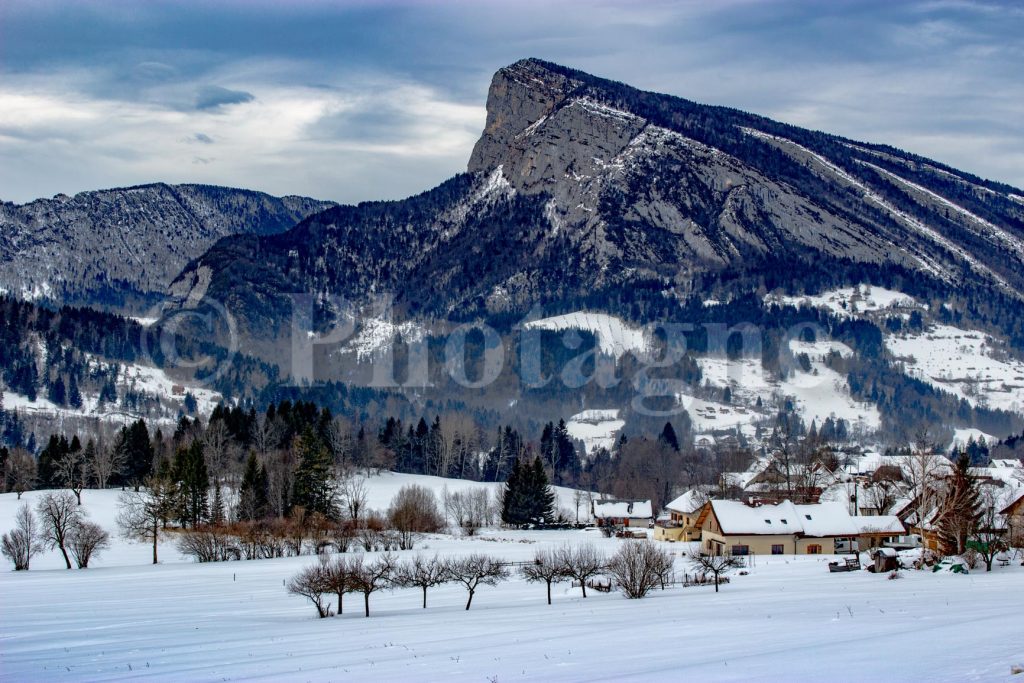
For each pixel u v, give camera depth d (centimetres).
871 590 7706
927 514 12181
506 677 4591
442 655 5406
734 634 5534
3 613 8038
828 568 10050
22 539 12050
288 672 5097
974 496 10438
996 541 9488
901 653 4484
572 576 9031
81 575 11050
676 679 4219
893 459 18150
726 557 11175
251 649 6031
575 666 4788
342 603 8200
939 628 5206
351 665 5222
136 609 8244
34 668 5584
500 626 6575
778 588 8338
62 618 7750
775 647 4941
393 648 5766
